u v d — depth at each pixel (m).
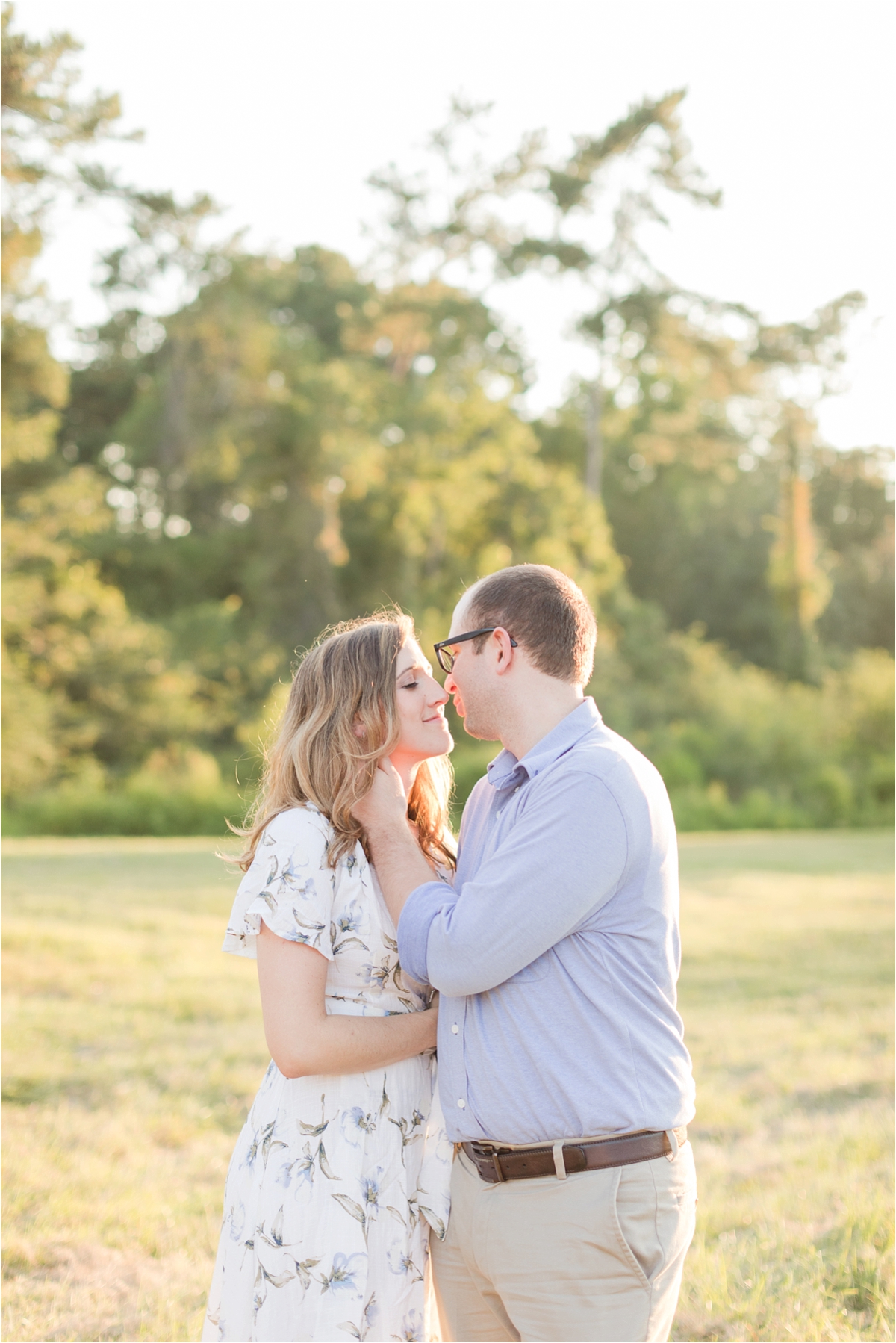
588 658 2.25
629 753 2.12
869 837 21.22
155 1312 3.15
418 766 2.51
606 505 45.44
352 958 2.15
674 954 2.11
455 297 35.12
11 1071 5.23
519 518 34.25
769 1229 3.66
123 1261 3.46
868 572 44.06
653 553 45.66
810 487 44.59
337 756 2.19
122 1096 4.98
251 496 33.41
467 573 33.25
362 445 32.06
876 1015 6.68
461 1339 2.20
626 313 34.16
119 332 38.50
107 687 26.78
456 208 34.78
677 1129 2.03
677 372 39.62
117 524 35.72
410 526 33.38
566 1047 1.99
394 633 2.29
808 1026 6.47
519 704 2.20
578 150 33.72
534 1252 2.00
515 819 2.12
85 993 6.76
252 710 29.61
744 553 44.31
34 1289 3.26
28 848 15.13
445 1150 2.19
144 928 8.82
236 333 33.00
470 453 34.09
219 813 22.27
